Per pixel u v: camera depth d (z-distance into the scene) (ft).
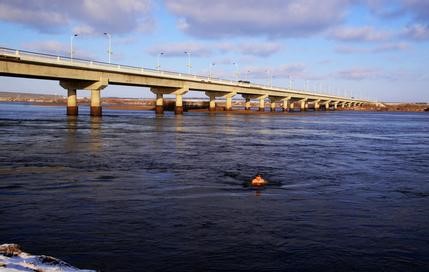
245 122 280.31
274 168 87.71
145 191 63.72
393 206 57.11
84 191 63.16
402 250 40.57
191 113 457.27
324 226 47.44
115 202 56.75
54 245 40.27
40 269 30.96
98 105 281.13
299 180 74.64
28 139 136.46
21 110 481.46
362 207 56.24
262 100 536.83
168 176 76.38
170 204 56.08
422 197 62.75
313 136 176.45
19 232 43.86
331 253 39.37
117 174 77.61
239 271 35.12
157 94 378.73
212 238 42.75
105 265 35.81
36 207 53.62
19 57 205.05
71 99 286.87
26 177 73.56
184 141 141.49
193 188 66.33
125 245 40.50
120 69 283.38
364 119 394.11
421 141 158.61
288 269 35.70
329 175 80.38
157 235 43.42
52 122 232.12
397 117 477.36
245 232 44.78
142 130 187.01
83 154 103.71
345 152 119.34
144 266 35.73
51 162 90.48
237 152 114.21
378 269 36.14
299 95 638.94
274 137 167.53
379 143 148.97
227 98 466.70
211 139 151.12
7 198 58.29
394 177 79.30
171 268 35.45
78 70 253.44
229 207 54.90
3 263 30.91
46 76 230.89
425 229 47.11
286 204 57.00
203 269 35.40
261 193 63.52
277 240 42.55
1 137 142.20
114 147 119.65
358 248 40.86
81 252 38.58
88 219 48.67
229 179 74.33
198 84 396.37
